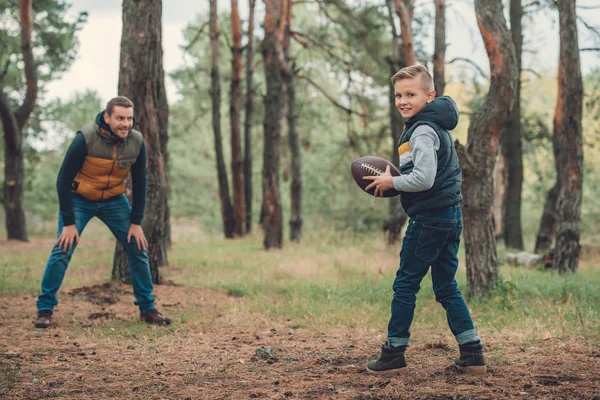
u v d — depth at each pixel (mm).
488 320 6035
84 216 6027
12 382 3875
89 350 4902
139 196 6086
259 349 4699
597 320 5570
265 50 16484
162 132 12352
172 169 32500
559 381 3617
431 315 6371
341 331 5766
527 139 20578
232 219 21109
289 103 18594
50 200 27125
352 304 7289
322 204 26547
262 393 3568
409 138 3762
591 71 22078
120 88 8453
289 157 24141
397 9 13617
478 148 7559
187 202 33062
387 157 20328
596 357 4219
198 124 31688
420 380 3742
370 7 18438
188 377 4031
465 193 7539
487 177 7523
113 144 5805
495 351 4551
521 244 17203
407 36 13656
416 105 3781
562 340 4820
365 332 5676
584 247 14969
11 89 21391
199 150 32688
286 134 22828
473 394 3379
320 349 4926
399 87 3797
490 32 7488
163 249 11211
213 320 6285
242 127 31688
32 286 8086
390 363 3887
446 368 3975
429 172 3600
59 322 6004
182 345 5145
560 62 10945
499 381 3664
